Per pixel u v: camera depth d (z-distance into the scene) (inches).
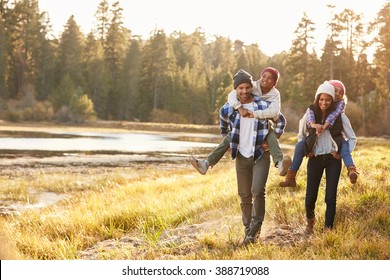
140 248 362.3
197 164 324.5
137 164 1402.6
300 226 359.3
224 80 4990.2
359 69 4303.6
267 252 298.8
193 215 457.7
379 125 3065.9
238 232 359.9
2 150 1737.2
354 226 333.4
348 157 319.6
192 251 328.8
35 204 726.5
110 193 713.6
